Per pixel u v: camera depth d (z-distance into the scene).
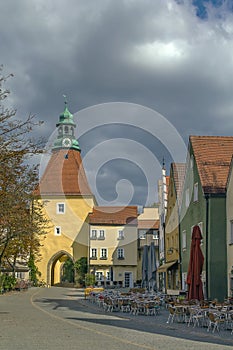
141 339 16.80
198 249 28.14
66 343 15.31
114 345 15.07
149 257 43.56
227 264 34.03
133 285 73.81
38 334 17.59
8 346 14.49
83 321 23.17
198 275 27.75
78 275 75.50
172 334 18.66
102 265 74.50
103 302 32.56
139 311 29.16
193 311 21.83
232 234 33.69
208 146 39.44
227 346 15.40
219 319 19.58
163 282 52.16
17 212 31.97
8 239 38.41
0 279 49.00
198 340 16.92
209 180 35.97
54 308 31.81
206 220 34.62
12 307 32.25
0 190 27.41
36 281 75.50
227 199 34.47
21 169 28.89
